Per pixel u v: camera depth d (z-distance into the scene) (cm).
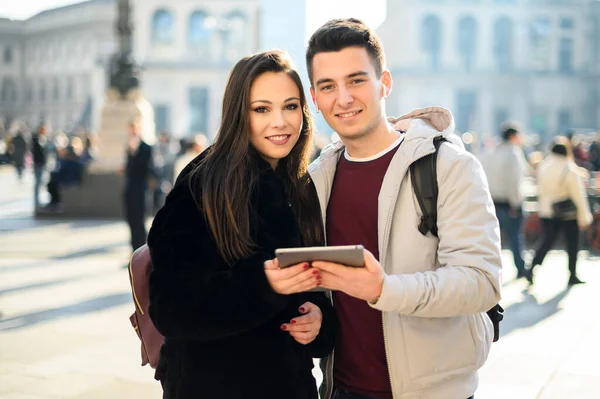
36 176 1716
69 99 6994
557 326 644
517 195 884
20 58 7444
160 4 5775
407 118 255
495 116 5997
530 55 5988
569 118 6053
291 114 224
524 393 465
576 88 6019
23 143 2708
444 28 5869
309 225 238
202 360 207
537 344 583
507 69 5925
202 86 5834
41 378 486
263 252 202
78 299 746
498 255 213
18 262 988
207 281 196
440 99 5922
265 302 193
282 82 220
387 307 197
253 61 218
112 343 577
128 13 1747
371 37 228
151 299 200
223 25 5788
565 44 6041
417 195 222
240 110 216
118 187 1602
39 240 1220
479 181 218
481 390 471
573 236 838
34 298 751
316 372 496
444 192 218
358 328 234
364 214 235
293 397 212
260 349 208
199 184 207
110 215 1600
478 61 5925
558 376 499
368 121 229
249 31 5816
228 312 192
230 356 206
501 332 623
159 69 5788
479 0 5878
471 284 205
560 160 830
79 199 1603
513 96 5988
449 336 221
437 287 202
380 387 231
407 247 224
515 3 5925
